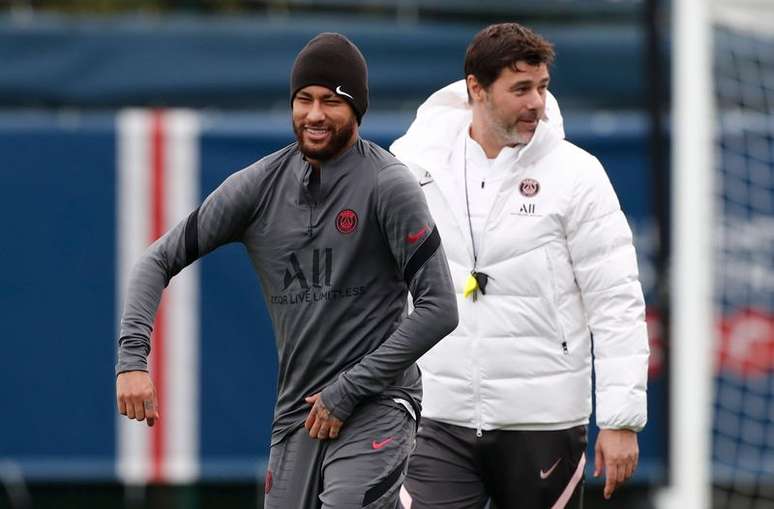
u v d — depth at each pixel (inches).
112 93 1077.1
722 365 1021.8
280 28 1082.7
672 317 963.3
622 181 1023.0
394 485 538.0
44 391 1009.5
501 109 606.5
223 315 1015.0
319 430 525.3
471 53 614.2
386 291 538.6
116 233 1011.3
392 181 525.7
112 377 1012.5
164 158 1012.5
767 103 1083.3
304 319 536.4
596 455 613.6
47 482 1024.2
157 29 1077.1
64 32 1071.6
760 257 1023.6
